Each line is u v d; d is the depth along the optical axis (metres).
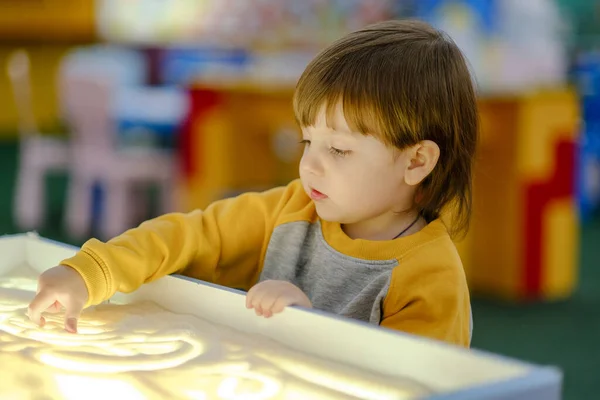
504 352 2.90
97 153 4.52
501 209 3.59
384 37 1.16
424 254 1.11
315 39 4.57
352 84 1.10
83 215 4.61
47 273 1.05
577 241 4.61
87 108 4.48
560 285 3.63
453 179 1.20
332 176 1.13
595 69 5.34
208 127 3.88
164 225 1.20
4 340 0.95
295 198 1.27
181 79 6.67
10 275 1.24
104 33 8.69
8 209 5.25
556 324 3.24
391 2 4.48
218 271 1.27
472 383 0.75
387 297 1.09
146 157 4.53
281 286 0.98
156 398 0.80
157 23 7.99
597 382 2.59
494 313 3.37
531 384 0.63
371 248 1.14
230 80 3.87
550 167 3.55
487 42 3.77
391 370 0.83
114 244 1.12
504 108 3.46
